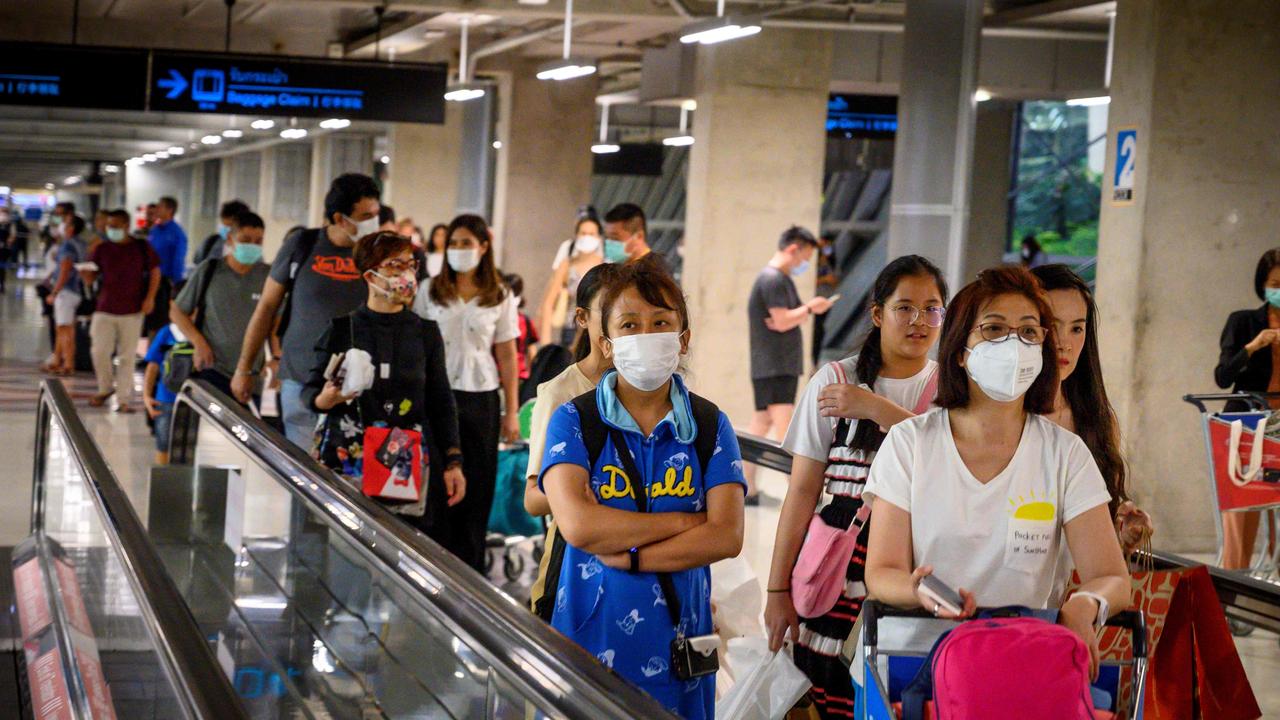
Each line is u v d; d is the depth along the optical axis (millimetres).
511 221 18375
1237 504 5910
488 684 3182
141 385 14031
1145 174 8125
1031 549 2580
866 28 13055
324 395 4719
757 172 13391
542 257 18500
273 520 7602
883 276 3373
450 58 18938
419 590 2732
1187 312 8211
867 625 2523
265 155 38062
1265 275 6277
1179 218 8164
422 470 4730
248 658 4688
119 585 4250
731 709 3201
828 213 27781
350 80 12750
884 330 3354
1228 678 3129
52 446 5867
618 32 16078
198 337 7176
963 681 2260
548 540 3250
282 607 5273
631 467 2898
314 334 5508
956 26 10242
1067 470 2615
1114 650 3084
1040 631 2279
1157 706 3113
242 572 5715
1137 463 8211
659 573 2896
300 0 13188
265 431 4500
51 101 11930
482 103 19422
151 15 15953
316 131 28734
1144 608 3078
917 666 2561
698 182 13469
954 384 2617
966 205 10367
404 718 4180
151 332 14016
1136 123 8234
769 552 7113
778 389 9070
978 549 2594
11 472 8914
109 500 3494
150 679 3979
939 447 2627
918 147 10445
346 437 4770
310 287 5523
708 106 13312
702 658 2904
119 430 10844
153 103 12188
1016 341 2514
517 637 2320
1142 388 8195
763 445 4969
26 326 21922
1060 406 3104
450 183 22562
